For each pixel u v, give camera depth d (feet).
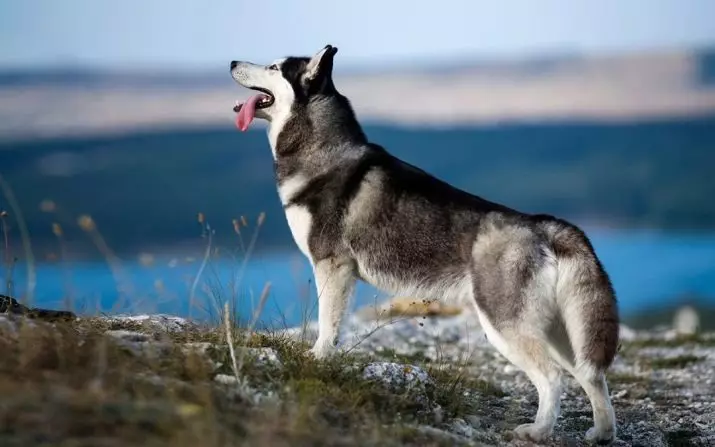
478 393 36.86
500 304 30.25
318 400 25.43
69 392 21.58
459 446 26.13
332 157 33.65
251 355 28.12
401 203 32.19
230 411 23.26
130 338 27.84
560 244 30.45
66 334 25.50
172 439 20.34
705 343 57.93
